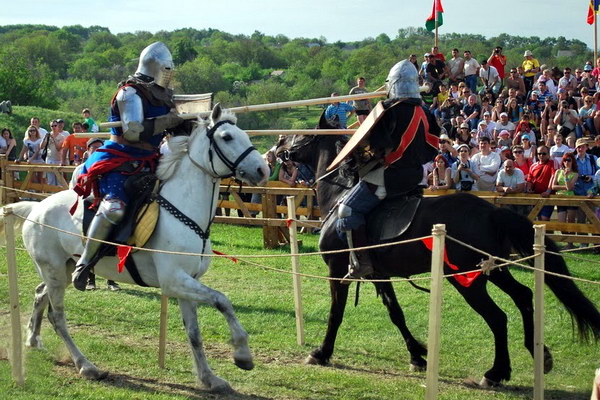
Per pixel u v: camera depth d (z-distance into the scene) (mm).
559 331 9969
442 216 7781
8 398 7059
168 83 7605
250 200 16734
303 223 9328
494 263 7293
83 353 8586
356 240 8180
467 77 21500
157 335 9461
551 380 8258
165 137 7934
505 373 7852
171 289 7379
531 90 21250
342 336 9664
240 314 10469
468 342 9508
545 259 7570
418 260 7898
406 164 8086
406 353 9055
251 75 81875
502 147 15406
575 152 14414
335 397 7453
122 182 7465
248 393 7512
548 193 13633
